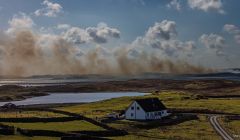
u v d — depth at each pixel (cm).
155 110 15575
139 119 15075
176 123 14538
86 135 9956
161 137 10906
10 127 10631
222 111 17700
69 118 13025
